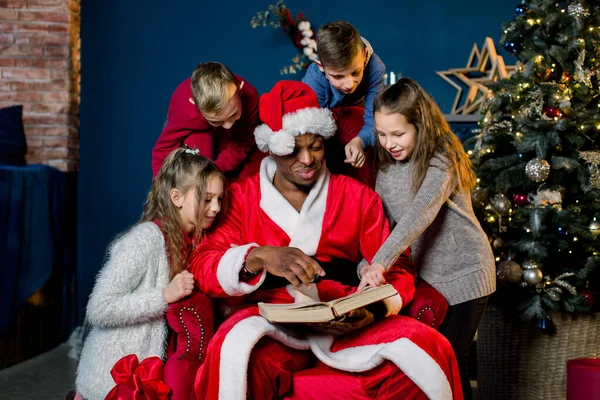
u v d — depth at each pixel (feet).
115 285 6.68
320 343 6.40
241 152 8.18
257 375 6.01
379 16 14.52
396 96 6.98
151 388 6.28
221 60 14.74
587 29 9.93
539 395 9.23
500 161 9.78
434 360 5.86
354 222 7.14
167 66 14.73
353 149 7.51
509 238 9.84
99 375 6.73
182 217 7.20
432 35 14.39
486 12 14.20
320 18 14.58
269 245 6.59
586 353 9.23
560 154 9.64
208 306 6.60
